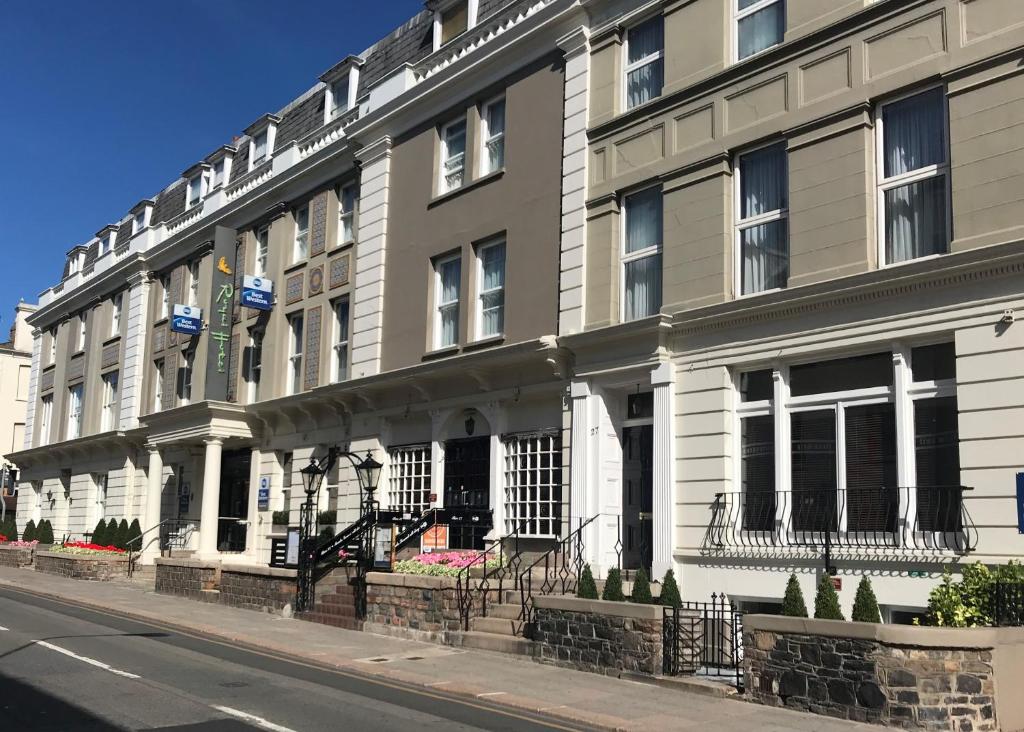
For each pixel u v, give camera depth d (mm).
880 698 9000
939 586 10359
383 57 23531
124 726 8297
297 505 23484
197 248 29406
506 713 9484
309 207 24766
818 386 13172
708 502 13930
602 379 15914
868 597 10109
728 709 9664
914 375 12117
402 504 20078
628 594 13828
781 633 9914
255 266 26781
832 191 13125
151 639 14234
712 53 15117
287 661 12570
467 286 19141
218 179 30578
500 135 19297
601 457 15688
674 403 14633
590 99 17109
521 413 17672
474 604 14336
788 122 13789
